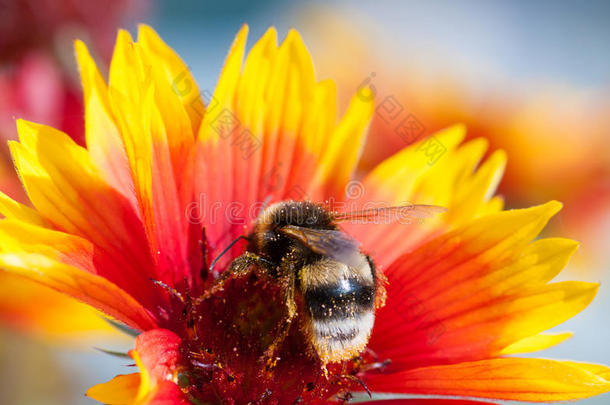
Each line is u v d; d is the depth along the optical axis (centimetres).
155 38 18
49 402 22
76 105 21
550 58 36
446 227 19
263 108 19
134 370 18
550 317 18
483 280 18
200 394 17
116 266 17
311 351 18
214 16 38
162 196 18
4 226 16
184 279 18
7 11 21
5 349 22
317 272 18
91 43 22
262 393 18
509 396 17
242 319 18
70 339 21
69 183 17
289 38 19
